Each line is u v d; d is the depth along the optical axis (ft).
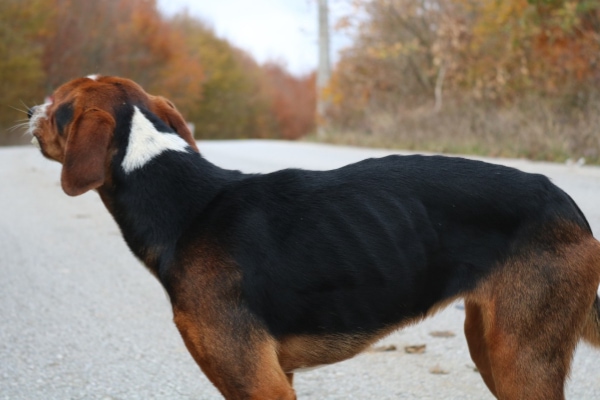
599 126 45.78
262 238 11.03
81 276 23.66
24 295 21.66
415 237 11.10
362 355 16.85
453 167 11.52
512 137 51.93
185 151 11.87
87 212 34.73
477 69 65.77
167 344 17.84
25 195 40.14
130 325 19.13
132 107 11.98
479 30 64.90
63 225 31.63
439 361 16.30
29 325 19.12
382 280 11.00
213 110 187.83
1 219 33.17
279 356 11.12
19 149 82.28
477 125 56.95
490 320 11.03
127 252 26.78
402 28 76.79
